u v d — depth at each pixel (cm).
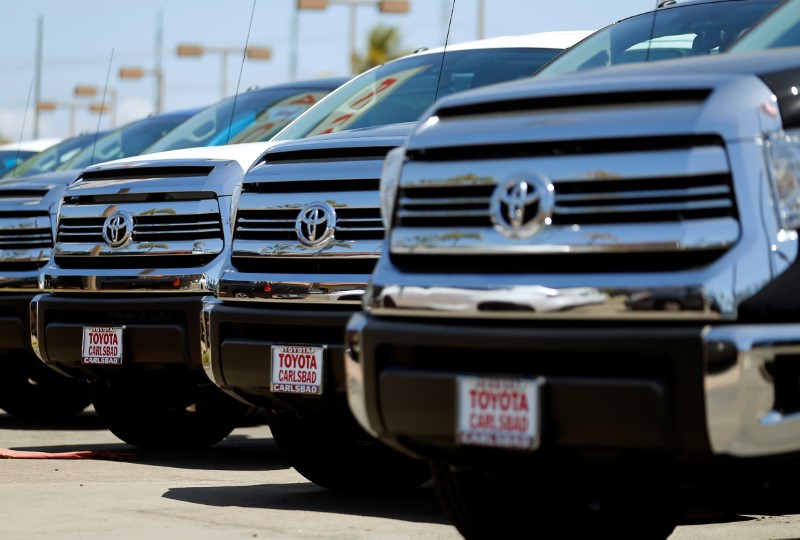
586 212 923
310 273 1414
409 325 974
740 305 866
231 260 1480
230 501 1409
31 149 3766
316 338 1399
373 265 1384
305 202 1425
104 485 1518
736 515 1359
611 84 941
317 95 2283
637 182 911
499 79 1786
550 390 907
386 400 987
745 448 868
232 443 2039
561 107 957
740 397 855
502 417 924
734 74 919
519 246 938
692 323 877
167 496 1438
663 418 873
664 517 1070
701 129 895
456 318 958
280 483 1565
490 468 1020
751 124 892
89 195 1822
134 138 2744
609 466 998
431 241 984
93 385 1856
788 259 882
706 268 879
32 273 2122
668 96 923
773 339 862
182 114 2814
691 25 1460
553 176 935
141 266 1766
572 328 910
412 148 1010
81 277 1795
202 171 1755
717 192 888
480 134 972
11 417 2430
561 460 958
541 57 1809
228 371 1453
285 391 1398
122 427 1858
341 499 1437
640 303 886
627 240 905
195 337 1705
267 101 2295
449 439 962
